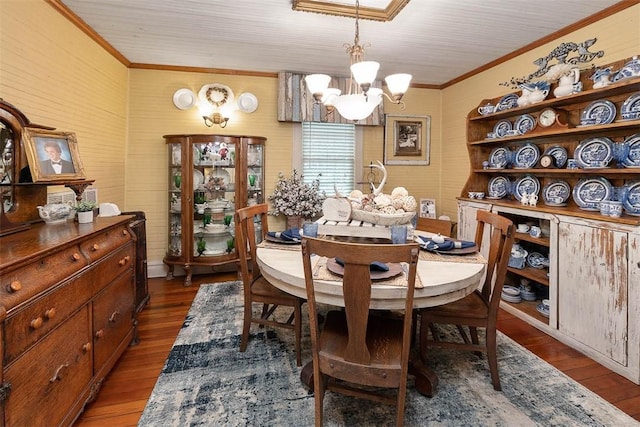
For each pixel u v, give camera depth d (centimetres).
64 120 250
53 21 234
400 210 208
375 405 175
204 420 163
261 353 224
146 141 379
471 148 349
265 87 405
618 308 204
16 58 198
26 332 121
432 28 279
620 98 236
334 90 234
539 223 283
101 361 180
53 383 137
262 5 243
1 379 109
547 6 243
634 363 196
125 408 172
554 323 248
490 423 162
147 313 289
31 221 192
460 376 199
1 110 169
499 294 180
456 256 190
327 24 272
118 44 318
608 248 209
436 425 160
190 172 360
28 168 188
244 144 370
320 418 148
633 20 233
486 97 375
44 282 132
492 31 286
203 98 387
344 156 432
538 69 300
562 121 262
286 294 213
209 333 251
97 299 175
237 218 221
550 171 264
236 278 385
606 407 173
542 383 192
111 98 332
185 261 363
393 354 147
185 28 281
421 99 451
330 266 164
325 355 144
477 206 328
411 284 126
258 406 173
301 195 404
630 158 226
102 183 315
